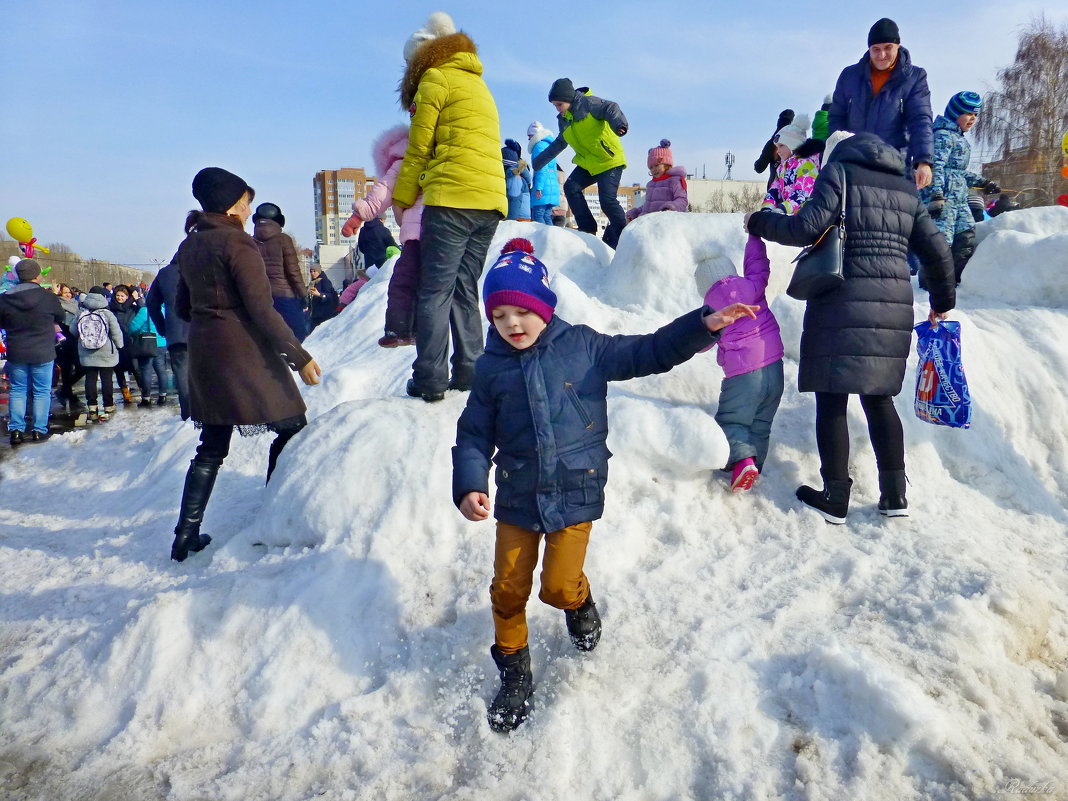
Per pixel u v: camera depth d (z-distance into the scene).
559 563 2.22
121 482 5.23
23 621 3.05
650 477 3.22
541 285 2.24
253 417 3.31
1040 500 3.51
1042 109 29.05
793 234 2.98
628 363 2.26
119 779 2.15
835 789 1.86
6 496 5.21
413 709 2.31
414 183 3.59
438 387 3.70
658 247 4.88
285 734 2.28
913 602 2.47
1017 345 4.30
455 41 3.56
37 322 7.16
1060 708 2.12
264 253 6.39
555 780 1.98
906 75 4.63
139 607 2.69
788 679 2.19
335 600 2.70
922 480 3.39
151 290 6.83
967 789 1.83
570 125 6.87
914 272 5.66
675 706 2.14
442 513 3.03
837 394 3.04
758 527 3.10
